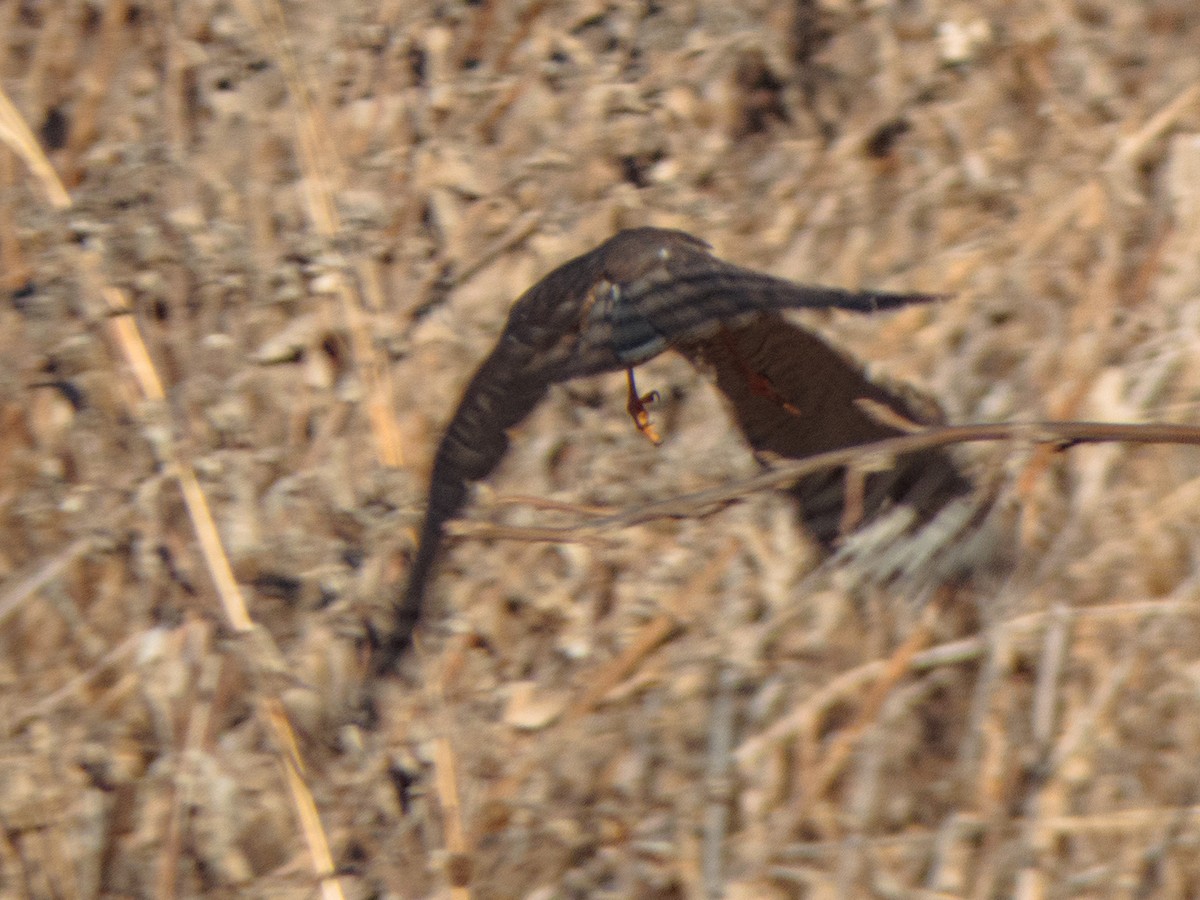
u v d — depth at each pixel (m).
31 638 14.96
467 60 16.61
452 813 12.62
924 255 16.34
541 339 8.09
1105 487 14.91
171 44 15.91
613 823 13.83
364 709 13.23
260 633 12.75
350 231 14.34
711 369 9.74
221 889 13.61
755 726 14.12
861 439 9.81
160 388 13.49
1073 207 16.62
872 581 9.95
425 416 14.73
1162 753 13.78
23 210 15.29
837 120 17.02
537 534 7.99
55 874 14.09
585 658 14.42
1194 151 16.88
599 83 15.93
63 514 15.10
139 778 14.40
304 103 14.48
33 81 16.77
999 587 14.23
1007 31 17.44
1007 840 13.45
